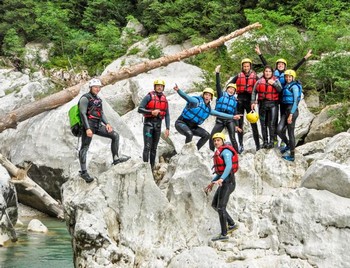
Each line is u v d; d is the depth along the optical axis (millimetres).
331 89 17828
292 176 9328
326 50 19172
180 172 9109
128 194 8852
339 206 7809
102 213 8703
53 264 10258
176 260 8094
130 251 8555
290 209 8062
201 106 9938
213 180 8508
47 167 16141
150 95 9758
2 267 10000
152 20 29156
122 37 28938
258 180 9375
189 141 9930
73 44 30594
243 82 10438
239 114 10484
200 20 27422
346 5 23688
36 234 13203
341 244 7617
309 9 24062
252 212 8672
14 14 32344
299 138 15836
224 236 8305
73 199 8953
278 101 9938
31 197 15445
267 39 20203
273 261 7699
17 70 28594
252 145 13195
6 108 21078
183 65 22562
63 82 24641
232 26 26047
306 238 7820
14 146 17391
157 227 8711
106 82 18047
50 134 16422
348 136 9695
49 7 32375
